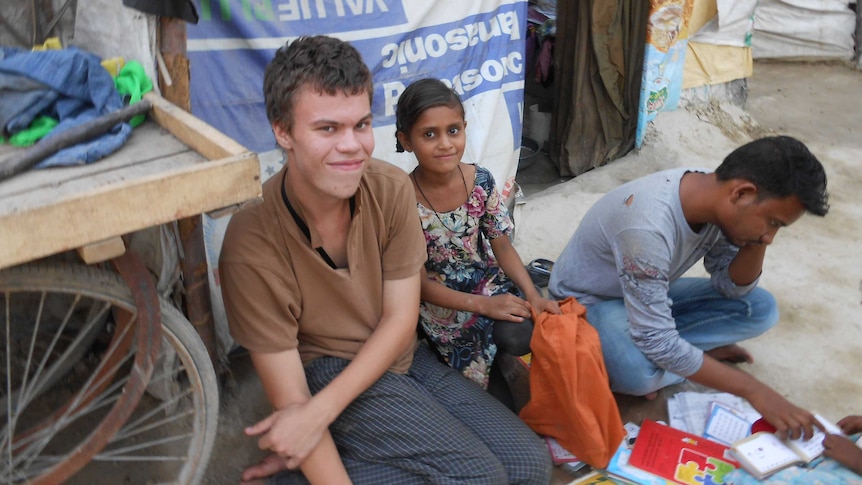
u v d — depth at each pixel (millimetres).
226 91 2242
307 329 1737
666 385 2250
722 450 1975
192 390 1658
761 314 2205
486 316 2010
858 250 3207
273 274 1602
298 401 1621
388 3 2502
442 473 1692
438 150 1879
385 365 1688
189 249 1854
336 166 1451
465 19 2752
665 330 1916
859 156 4336
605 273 2115
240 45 2225
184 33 1704
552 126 4230
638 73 3996
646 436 2029
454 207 2020
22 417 1979
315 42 1433
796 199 1662
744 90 4902
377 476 1727
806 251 3174
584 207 3498
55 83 1476
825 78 5902
